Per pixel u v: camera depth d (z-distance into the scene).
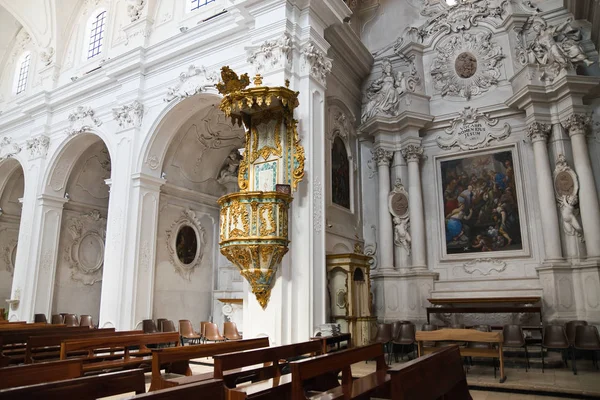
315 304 7.84
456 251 10.50
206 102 10.80
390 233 10.81
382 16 12.55
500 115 10.54
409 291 10.34
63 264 13.89
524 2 10.71
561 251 9.20
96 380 3.00
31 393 2.65
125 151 11.30
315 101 8.88
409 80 11.32
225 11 10.18
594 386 5.97
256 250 7.24
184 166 12.50
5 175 16.00
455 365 4.07
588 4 9.35
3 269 16.38
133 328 10.22
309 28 9.05
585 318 8.60
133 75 11.61
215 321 12.73
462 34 11.30
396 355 8.73
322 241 8.29
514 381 6.37
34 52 15.85
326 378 4.92
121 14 13.09
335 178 10.47
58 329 8.36
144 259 10.78
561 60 9.48
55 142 13.57
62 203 13.90
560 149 9.52
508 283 9.70
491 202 10.37
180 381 4.79
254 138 8.34
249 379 5.44
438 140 11.10
